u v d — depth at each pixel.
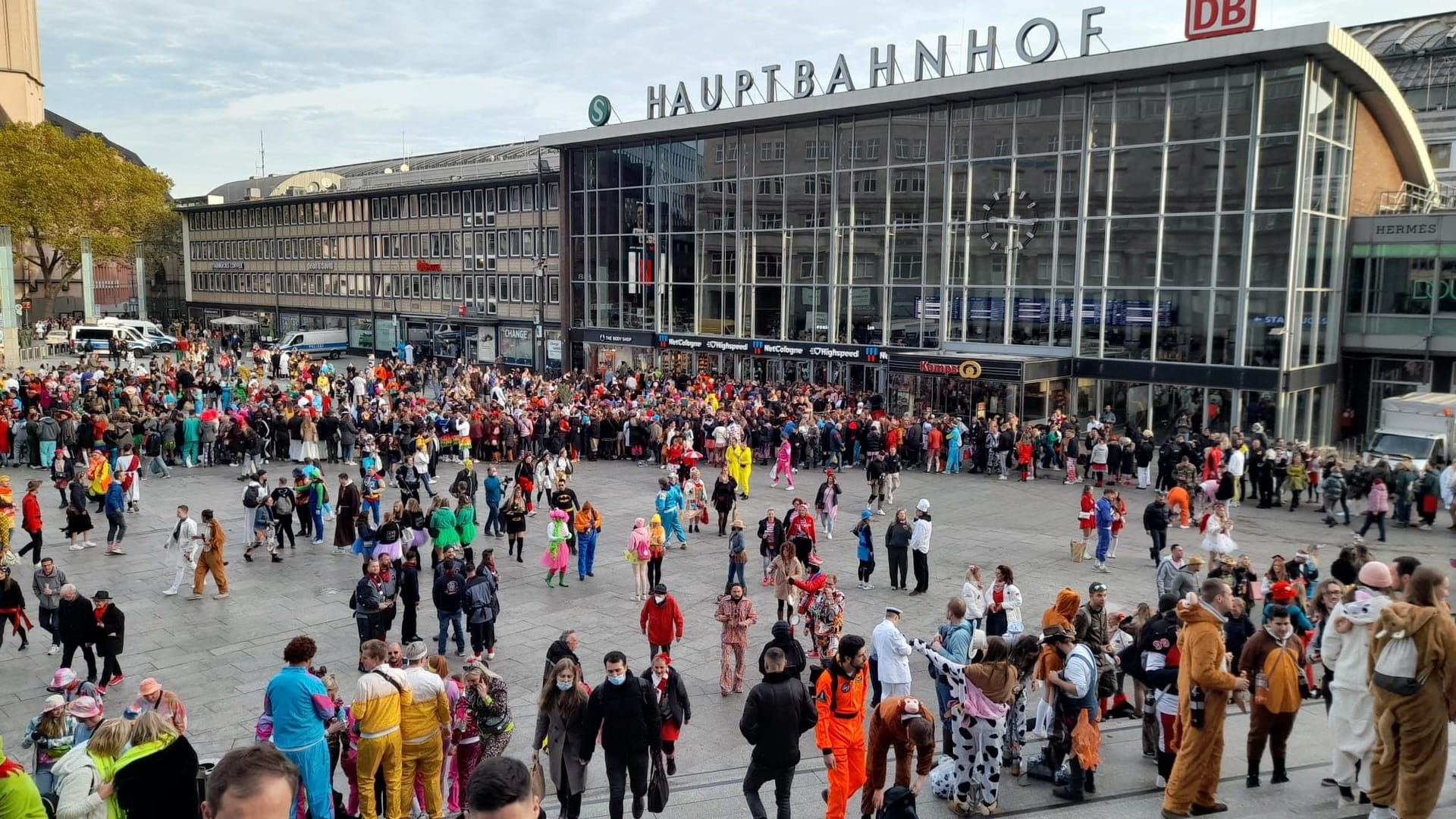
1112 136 35.44
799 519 18.53
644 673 10.16
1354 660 8.12
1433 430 28.58
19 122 76.25
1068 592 11.33
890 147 41.34
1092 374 36.16
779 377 45.97
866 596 18.80
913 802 7.70
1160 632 9.34
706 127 46.50
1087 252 36.41
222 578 18.75
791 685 8.77
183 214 93.31
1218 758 8.03
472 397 40.09
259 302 86.94
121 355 61.19
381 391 40.88
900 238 41.50
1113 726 11.24
